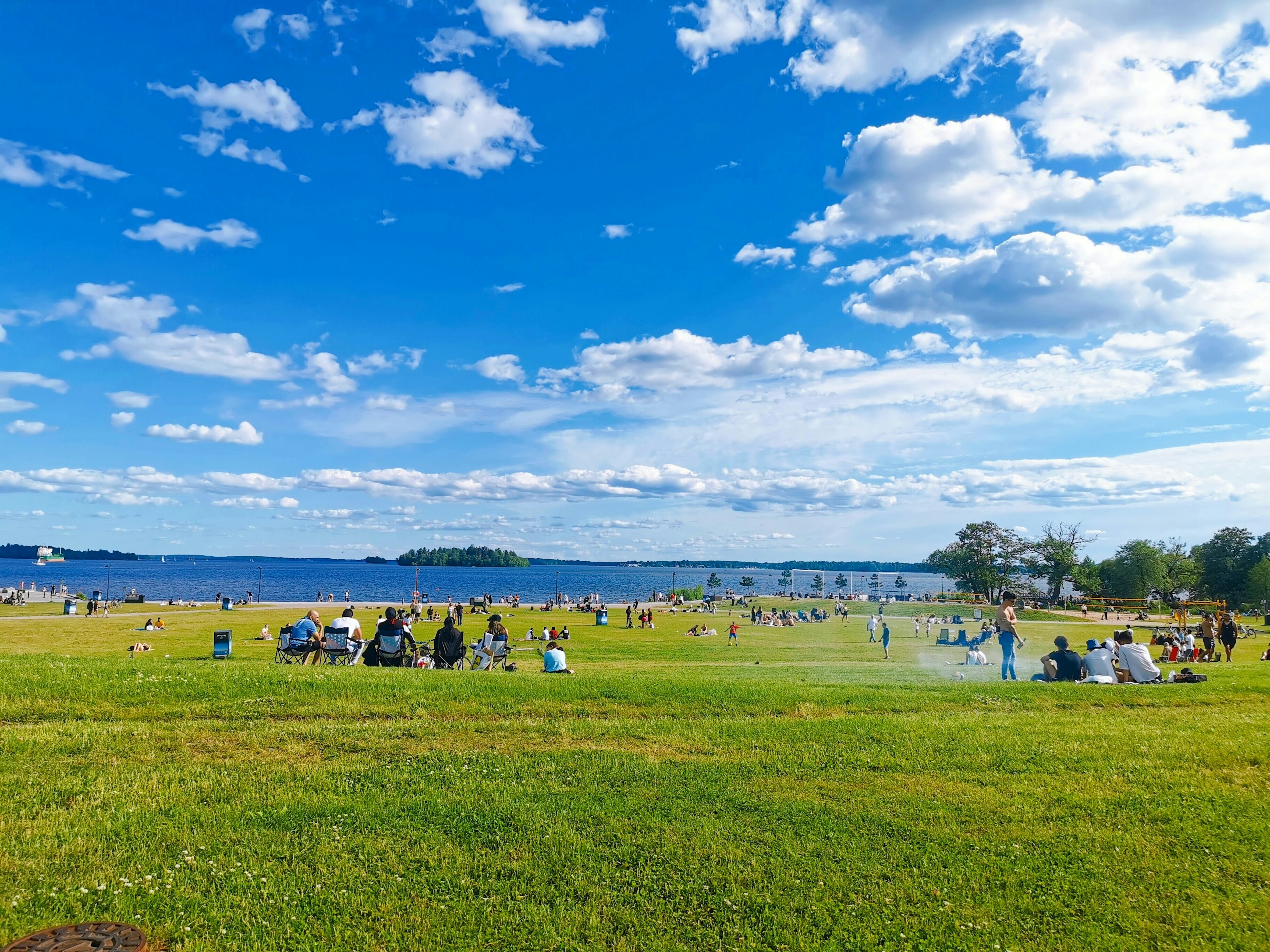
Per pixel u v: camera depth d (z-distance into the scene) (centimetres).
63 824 759
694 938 627
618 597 14338
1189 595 10912
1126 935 638
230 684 1262
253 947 588
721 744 1084
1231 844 788
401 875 701
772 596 11862
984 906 678
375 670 1490
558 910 656
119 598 9844
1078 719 1273
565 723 1161
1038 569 9731
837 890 698
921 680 1739
